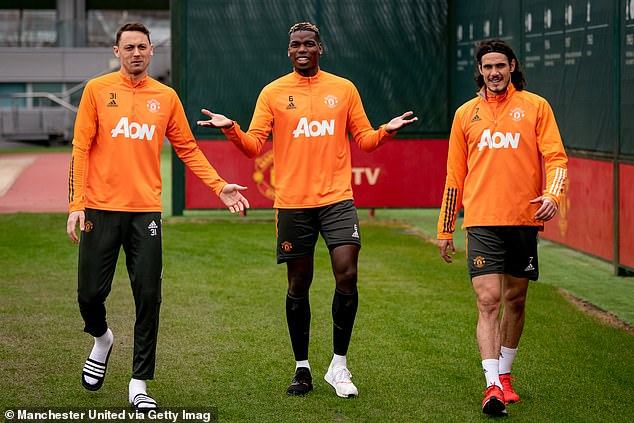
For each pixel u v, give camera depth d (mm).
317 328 13578
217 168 25547
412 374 11320
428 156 25859
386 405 10172
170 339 12914
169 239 22141
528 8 21672
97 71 70812
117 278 17328
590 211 19156
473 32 24125
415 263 18953
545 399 10430
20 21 72062
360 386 10852
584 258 20250
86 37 72062
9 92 71250
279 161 10617
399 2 25406
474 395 10531
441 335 13156
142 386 10008
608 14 17734
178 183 26125
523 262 10203
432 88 25656
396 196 25906
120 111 9875
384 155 25781
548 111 10078
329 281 17000
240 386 10852
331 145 10484
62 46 71375
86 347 12445
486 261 10078
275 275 17609
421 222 25781
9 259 19266
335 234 10438
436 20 25484
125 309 14797
